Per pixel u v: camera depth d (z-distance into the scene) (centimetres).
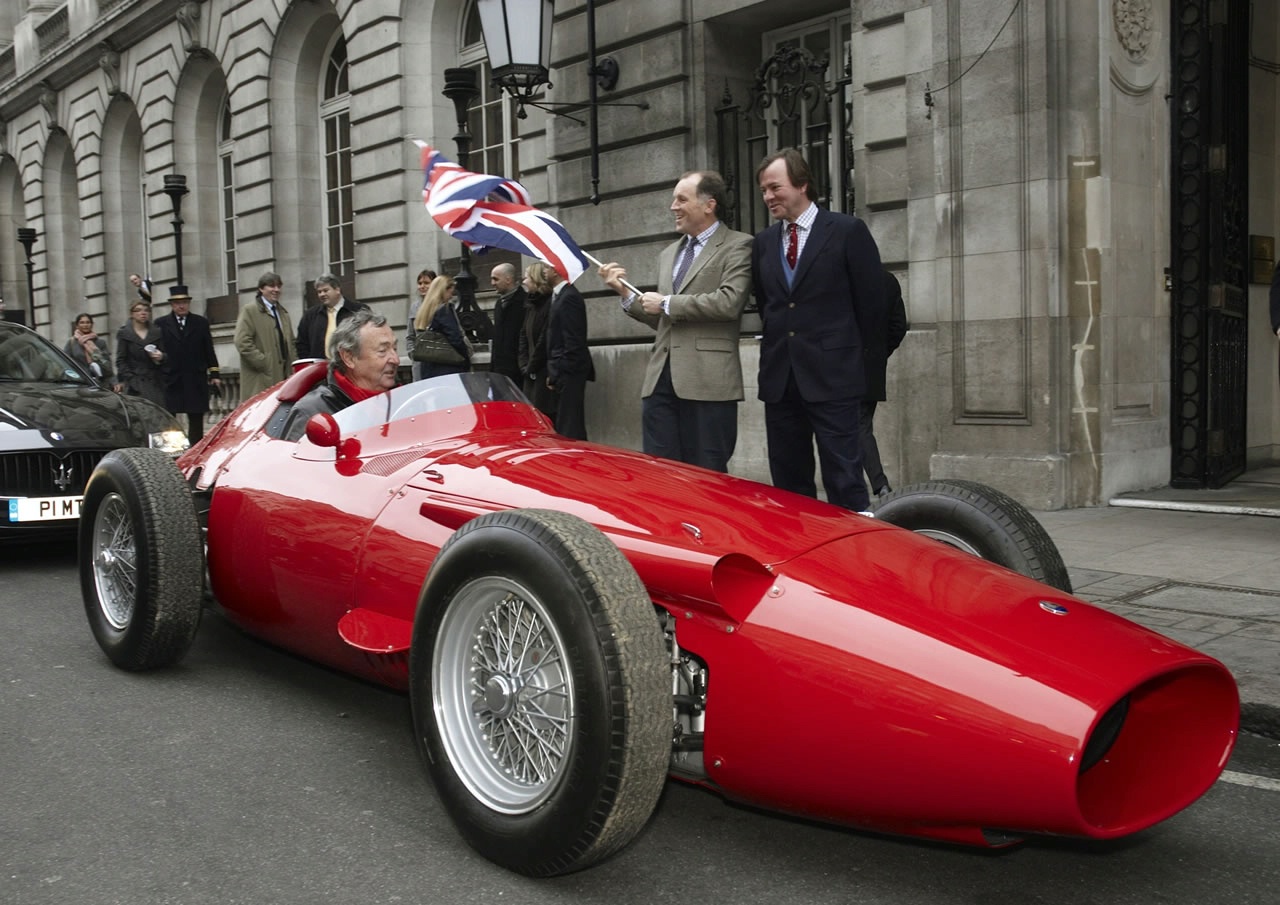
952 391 830
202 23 1859
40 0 2584
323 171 1733
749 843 306
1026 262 788
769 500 340
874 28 872
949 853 300
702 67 1015
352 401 443
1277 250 997
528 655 283
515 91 1019
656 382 567
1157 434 849
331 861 292
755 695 271
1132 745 290
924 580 293
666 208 1041
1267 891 280
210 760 363
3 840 305
